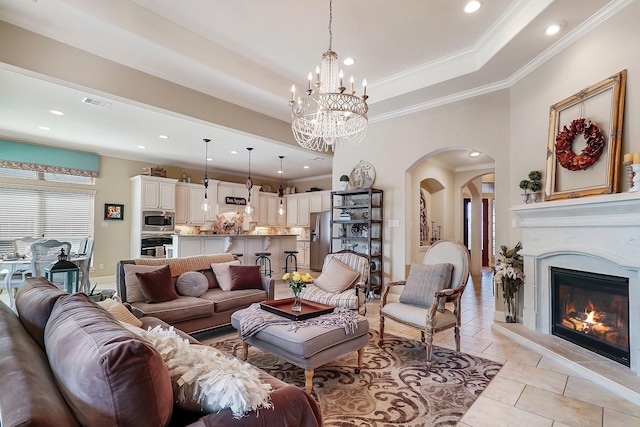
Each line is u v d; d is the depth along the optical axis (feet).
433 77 13.64
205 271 13.66
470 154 21.17
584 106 9.87
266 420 3.64
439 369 9.32
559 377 8.79
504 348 10.93
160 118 16.34
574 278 10.42
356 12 10.14
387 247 17.70
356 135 16.83
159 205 24.85
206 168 29.43
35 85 12.59
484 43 11.88
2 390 2.73
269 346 8.51
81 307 4.50
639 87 8.35
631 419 6.86
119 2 9.75
